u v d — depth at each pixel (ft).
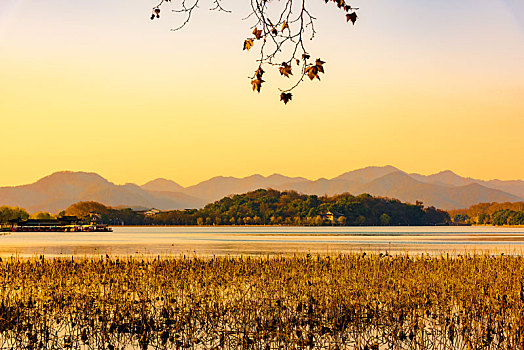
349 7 40.50
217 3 41.14
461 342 93.61
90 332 99.45
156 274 162.81
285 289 135.85
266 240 490.90
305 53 41.11
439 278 154.51
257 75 41.68
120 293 128.06
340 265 183.11
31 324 98.84
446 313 109.91
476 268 179.63
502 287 138.41
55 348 90.94
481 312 109.70
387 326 102.37
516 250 339.77
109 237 587.68
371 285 142.20
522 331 91.97
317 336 96.02
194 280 152.66
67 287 139.85
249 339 89.81
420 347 89.20
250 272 171.22
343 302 112.68
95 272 169.17
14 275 164.04
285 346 89.04
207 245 393.70
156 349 90.07
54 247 368.89
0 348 90.07
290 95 41.45
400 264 189.47
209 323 103.45
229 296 129.39
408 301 118.32
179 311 110.32
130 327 99.60
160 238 553.64
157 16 44.39
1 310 106.52
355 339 95.55
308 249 339.36
